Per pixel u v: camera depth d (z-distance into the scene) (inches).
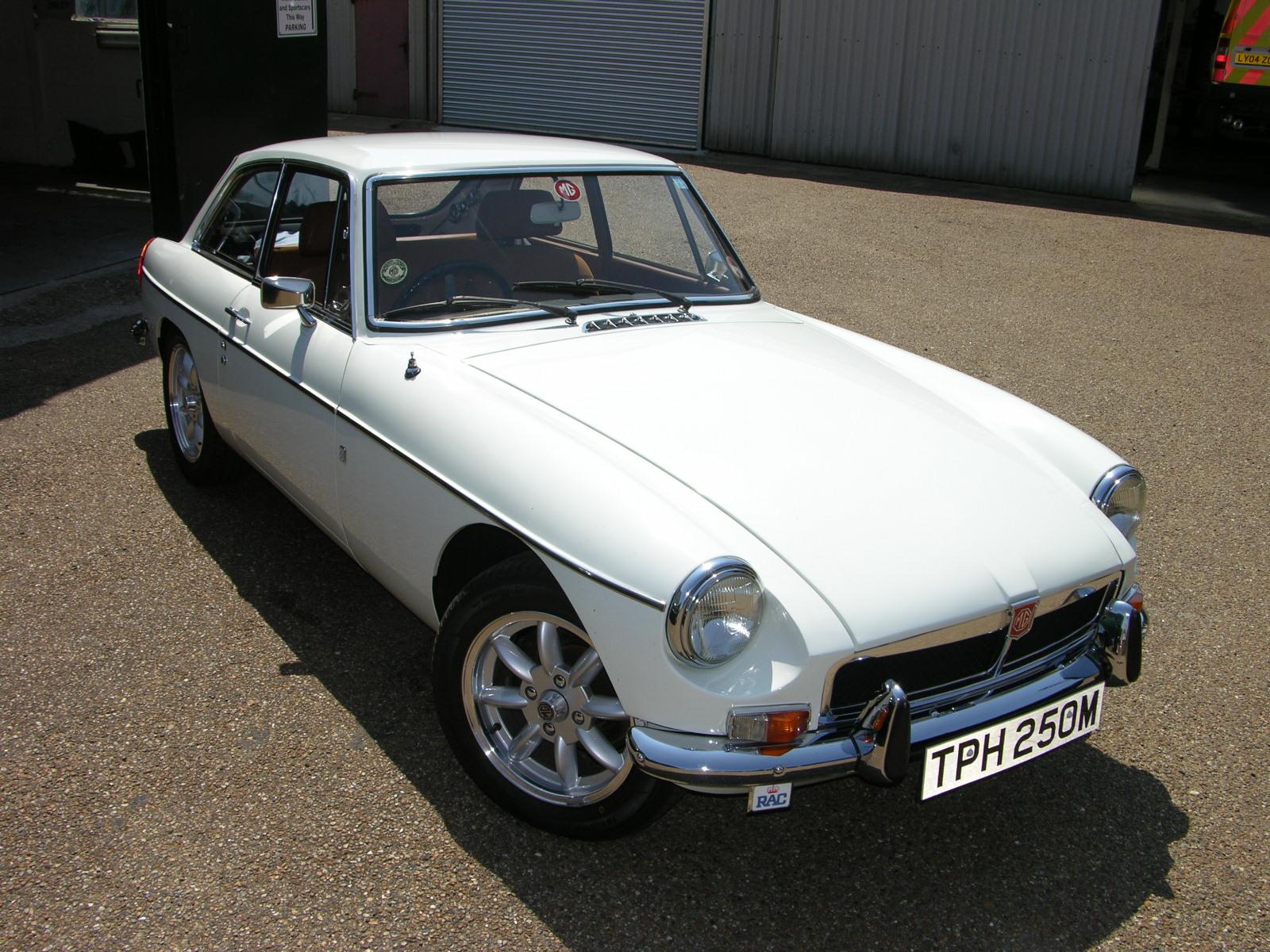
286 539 177.9
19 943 99.1
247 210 171.8
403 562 127.3
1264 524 202.5
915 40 532.7
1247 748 137.6
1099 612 119.4
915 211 468.8
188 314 176.1
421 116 652.7
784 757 97.9
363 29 644.1
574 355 132.9
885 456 119.8
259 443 158.6
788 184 512.7
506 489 110.7
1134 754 135.9
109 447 211.3
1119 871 116.0
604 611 100.7
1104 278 379.2
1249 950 105.8
